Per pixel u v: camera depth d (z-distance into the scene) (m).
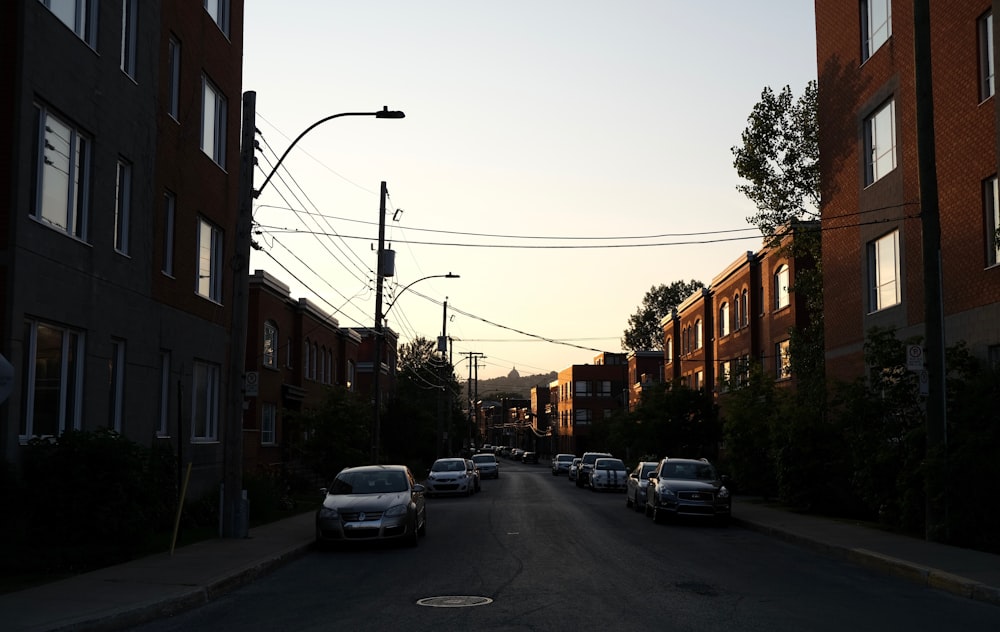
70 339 16.20
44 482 13.97
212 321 23.89
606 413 105.31
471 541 19.00
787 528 20.45
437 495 39.50
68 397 16.12
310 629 9.61
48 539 13.95
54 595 10.93
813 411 26.69
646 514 26.17
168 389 20.84
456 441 86.94
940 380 17.03
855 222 27.69
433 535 20.39
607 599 11.41
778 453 26.64
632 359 83.00
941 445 16.86
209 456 23.45
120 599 10.64
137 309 18.89
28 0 14.51
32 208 14.83
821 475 25.53
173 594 11.05
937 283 17.09
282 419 38.06
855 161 27.66
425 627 9.62
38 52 14.78
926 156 17.16
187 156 21.88
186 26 21.73
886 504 20.08
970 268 20.39
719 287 53.56
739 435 31.70
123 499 14.50
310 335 42.72
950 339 21.20
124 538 14.62
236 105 25.81
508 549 17.41
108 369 17.44
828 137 29.94
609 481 42.34
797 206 38.38
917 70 17.19
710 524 24.00
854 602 11.27
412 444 54.41
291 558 16.00
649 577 13.49
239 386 18.39
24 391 14.65
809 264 39.53
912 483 18.23
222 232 24.92
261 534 19.17
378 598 11.65
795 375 37.97
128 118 18.38
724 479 24.95
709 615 10.26
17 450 14.18
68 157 16.08
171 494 19.42
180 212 21.48
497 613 10.42
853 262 27.83
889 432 19.95
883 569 14.35
